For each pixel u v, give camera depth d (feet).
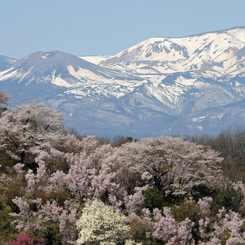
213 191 84.33
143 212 66.03
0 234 53.83
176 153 81.51
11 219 60.34
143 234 59.93
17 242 48.78
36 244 50.44
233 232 56.29
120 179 81.97
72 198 72.43
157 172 84.48
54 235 54.13
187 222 57.72
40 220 58.49
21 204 60.08
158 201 71.46
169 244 55.47
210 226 63.36
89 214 50.90
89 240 47.73
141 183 83.15
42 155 78.13
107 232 48.44
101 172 75.36
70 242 52.80
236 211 73.36
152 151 83.76
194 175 81.05
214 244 55.36
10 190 68.03
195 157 83.46
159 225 58.18
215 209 72.13
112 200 66.28
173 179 82.99
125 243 49.21
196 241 59.16
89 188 69.41
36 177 72.90
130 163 83.76
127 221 61.36
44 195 66.74
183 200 76.54
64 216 56.13
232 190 77.30
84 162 82.69
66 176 69.46
